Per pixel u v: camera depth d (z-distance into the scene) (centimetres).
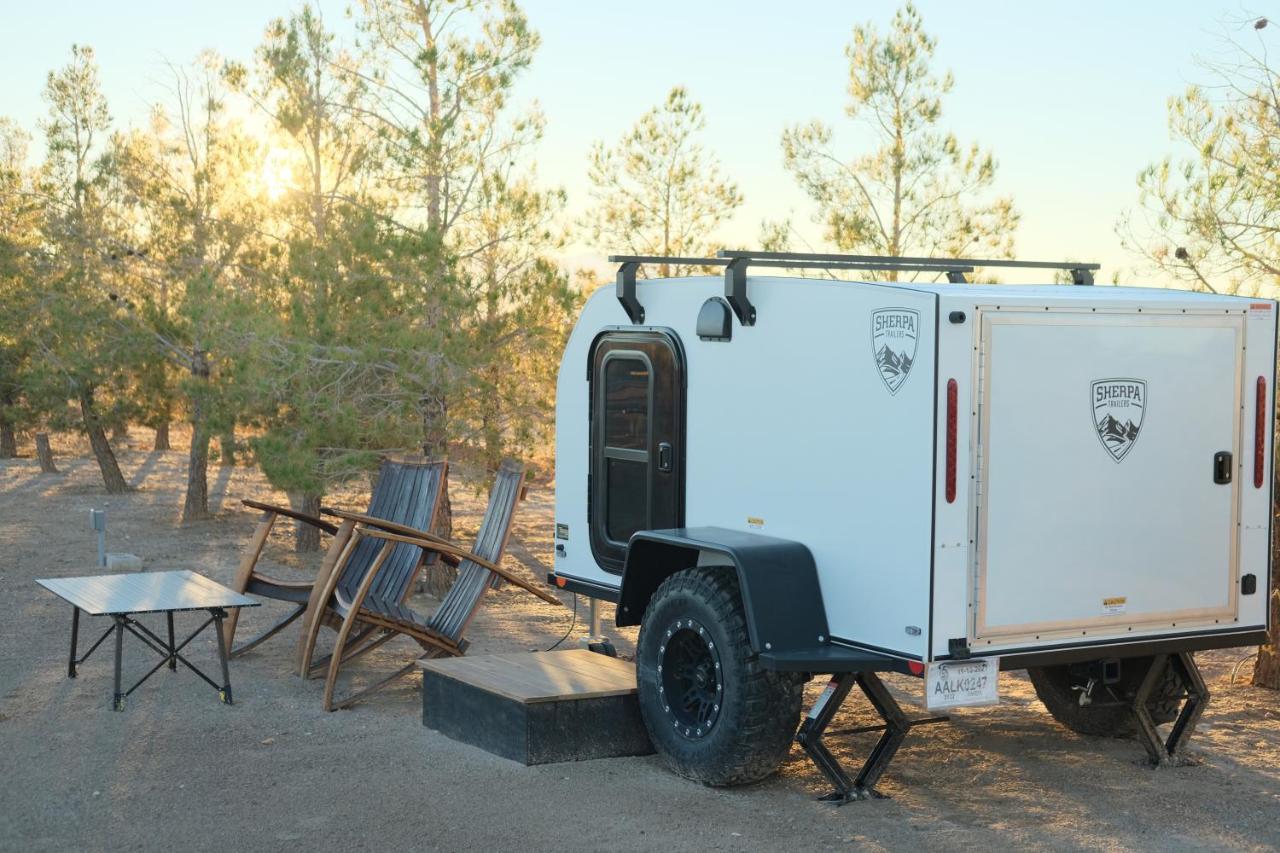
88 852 478
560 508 775
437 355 1204
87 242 1864
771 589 545
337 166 1427
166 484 2359
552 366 1284
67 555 1416
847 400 545
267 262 1524
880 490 527
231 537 1639
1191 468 568
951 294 509
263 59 1427
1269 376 588
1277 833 509
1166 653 572
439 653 791
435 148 1302
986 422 515
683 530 612
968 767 608
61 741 634
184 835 498
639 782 574
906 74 1606
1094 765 612
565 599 1219
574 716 607
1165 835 505
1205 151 913
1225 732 676
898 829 511
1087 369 538
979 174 1606
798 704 550
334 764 599
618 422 715
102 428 2159
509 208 1274
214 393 1403
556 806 536
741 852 482
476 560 753
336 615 823
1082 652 543
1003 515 520
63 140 2005
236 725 671
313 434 1216
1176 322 560
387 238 1205
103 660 835
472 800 544
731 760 548
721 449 625
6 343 2305
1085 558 541
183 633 939
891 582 522
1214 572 576
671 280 670
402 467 873
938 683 507
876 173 1622
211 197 1667
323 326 1220
